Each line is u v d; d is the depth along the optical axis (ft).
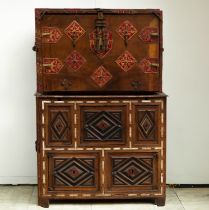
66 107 13.21
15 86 15.30
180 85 15.46
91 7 15.12
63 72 13.39
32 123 15.46
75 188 13.50
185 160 15.75
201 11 15.21
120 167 13.48
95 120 13.30
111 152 13.42
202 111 15.57
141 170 13.52
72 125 13.28
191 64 15.38
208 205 13.93
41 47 13.28
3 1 15.01
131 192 13.56
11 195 14.67
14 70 15.24
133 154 13.47
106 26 13.30
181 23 15.25
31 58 15.24
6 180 15.62
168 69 15.39
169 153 15.71
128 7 15.16
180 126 15.62
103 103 13.24
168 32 15.28
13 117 15.40
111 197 13.53
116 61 13.43
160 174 13.55
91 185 13.51
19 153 15.56
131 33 13.35
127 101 13.26
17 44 15.17
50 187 13.47
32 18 15.11
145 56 13.46
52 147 13.33
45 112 13.20
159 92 13.64
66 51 13.34
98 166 13.46
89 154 13.41
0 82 15.25
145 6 15.17
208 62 15.39
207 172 15.78
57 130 13.28
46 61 13.33
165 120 13.39
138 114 13.33
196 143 15.69
